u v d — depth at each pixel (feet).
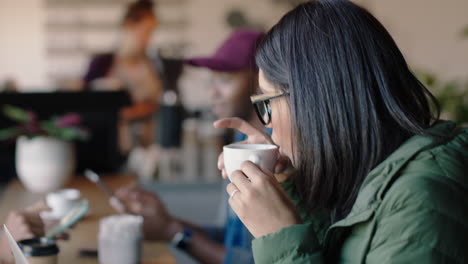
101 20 21.35
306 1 3.16
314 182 2.99
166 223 5.50
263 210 2.90
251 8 21.61
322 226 3.76
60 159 6.61
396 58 2.99
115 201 5.43
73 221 4.25
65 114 7.59
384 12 20.93
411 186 2.53
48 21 21.53
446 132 2.89
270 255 2.76
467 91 8.45
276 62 3.09
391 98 2.88
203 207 15.02
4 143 7.48
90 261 3.82
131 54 19.04
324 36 2.93
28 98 7.41
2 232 2.75
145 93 18.49
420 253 2.43
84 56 21.67
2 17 21.40
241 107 6.17
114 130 7.93
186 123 18.25
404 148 2.77
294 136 3.04
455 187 2.55
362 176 2.91
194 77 20.57
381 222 2.57
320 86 2.91
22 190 6.73
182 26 21.48
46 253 3.35
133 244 3.96
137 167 18.15
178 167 18.24
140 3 20.07
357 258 2.62
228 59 6.00
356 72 2.88
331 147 2.90
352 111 2.87
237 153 3.16
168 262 4.14
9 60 21.66
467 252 2.44
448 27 21.07
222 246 5.53
